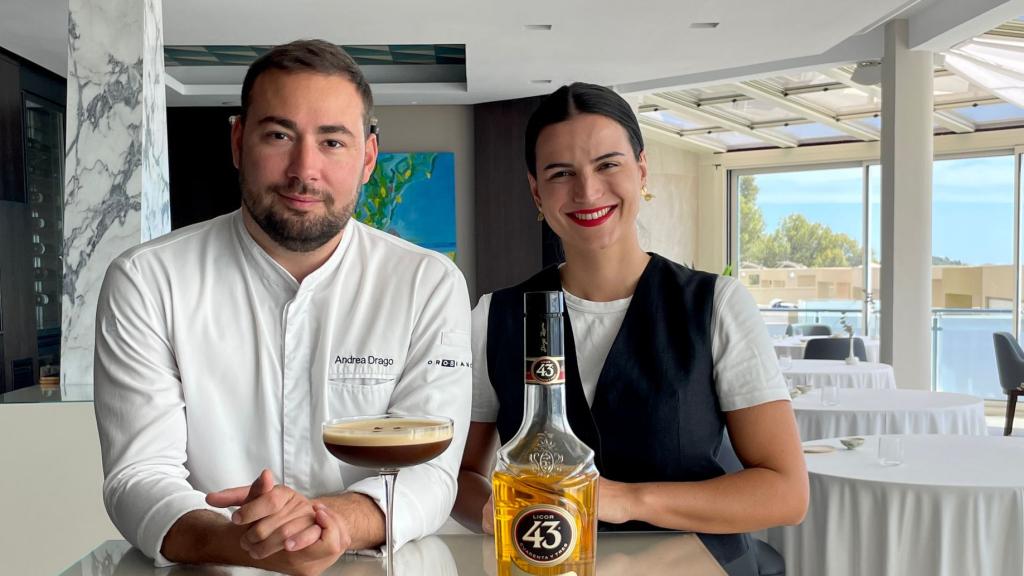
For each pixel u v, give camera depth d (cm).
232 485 160
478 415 180
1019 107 892
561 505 95
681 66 733
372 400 163
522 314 175
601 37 642
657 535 129
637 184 165
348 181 152
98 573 122
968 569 251
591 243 163
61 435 358
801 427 414
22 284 621
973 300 995
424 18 593
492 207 888
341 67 150
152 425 155
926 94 683
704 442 160
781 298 1192
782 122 1033
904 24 683
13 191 622
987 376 964
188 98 840
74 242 419
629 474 161
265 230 153
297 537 114
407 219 897
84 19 422
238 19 590
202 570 124
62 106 708
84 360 414
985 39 674
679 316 162
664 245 1196
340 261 166
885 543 258
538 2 559
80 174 418
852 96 897
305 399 162
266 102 147
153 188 436
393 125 904
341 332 164
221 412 160
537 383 97
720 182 1225
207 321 161
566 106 160
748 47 673
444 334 165
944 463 286
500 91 832
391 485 113
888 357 689
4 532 356
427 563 121
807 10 582
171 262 162
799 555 279
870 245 1111
